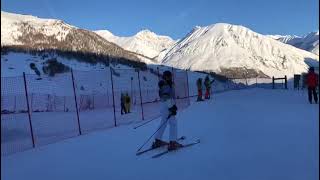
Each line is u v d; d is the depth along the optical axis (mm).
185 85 33312
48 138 13453
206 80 29875
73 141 11828
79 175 7766
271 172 7070
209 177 7008
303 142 9516
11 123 19438
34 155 10039
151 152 9367
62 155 9812
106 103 33906
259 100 25125
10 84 37375
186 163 8062
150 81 52469
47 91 37969
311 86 20844
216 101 25891
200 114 17500
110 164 8461
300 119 13922
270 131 11383
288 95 30109
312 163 7531
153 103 31484
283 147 9047
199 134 11492
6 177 7938
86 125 17141
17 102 31062
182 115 17531
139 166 8109
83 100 32844
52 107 31641
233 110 18422
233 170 7336
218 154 8703
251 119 14406
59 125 18141
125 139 11578
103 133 13148
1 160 9586
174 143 9344
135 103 30125
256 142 9797
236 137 10664
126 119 18766
